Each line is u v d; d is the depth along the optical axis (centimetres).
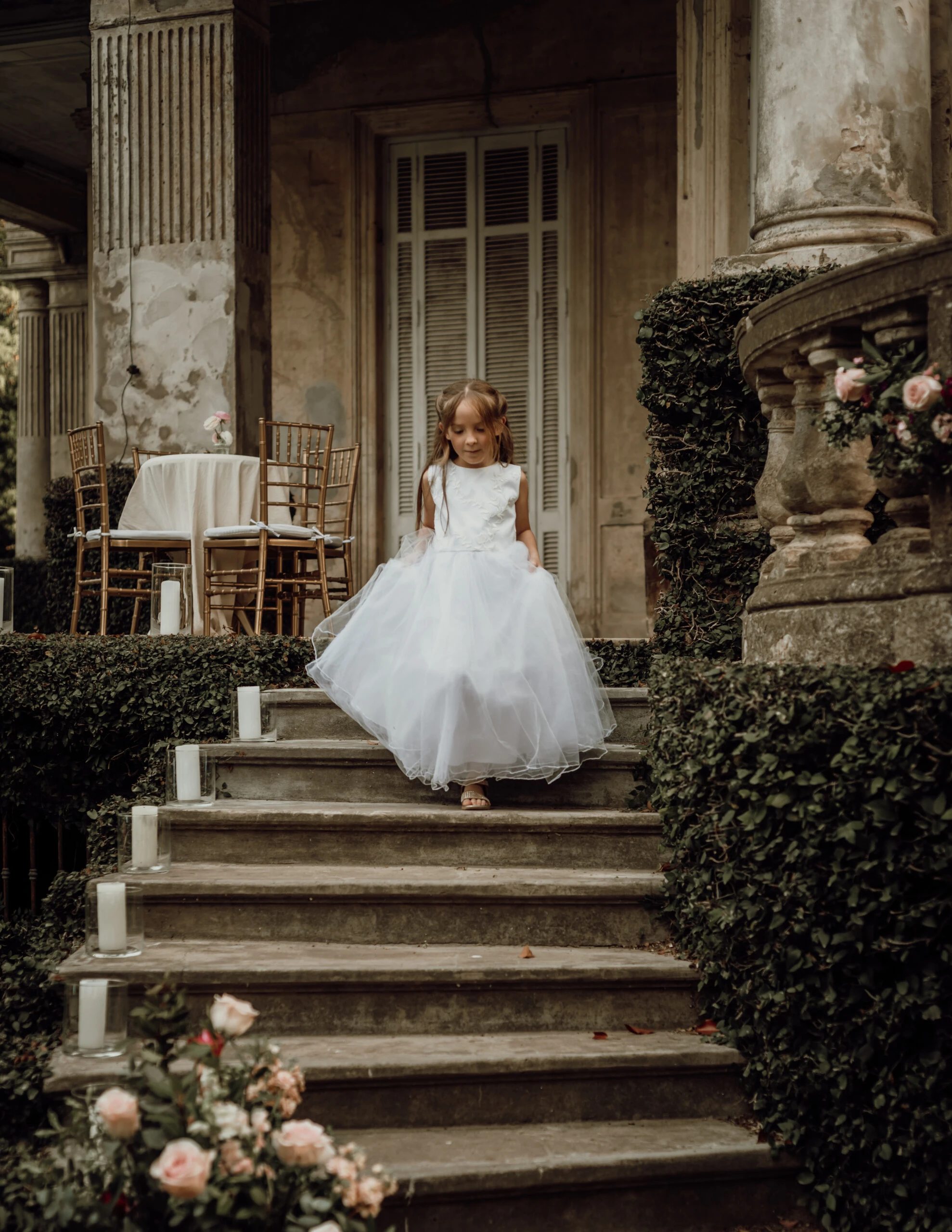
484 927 366
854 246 526
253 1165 232
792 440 408
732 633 519
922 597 318
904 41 537
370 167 1106
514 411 1098
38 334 1535
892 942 282
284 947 359
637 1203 298
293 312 1118
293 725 474
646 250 1039
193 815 397
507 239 1098
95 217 886
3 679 529
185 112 866
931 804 275
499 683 396
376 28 1094
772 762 301
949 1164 282
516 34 1062
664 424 535
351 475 766
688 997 346
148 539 679
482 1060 313
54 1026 351
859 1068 291
